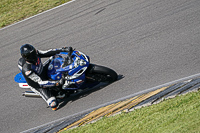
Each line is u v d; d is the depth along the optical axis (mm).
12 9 56219
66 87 27078
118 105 23953
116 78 27594
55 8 49531
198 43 29188
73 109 26938
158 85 25016
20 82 28672
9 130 27203
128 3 42219
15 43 42906
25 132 26000
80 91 29219
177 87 22797
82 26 40844
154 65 28234
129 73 28469
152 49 30891
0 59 40031
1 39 45500
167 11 36844
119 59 31328
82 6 46531
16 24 48906
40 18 47906
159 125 17828
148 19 36656
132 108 22234
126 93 25734
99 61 32250
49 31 42781
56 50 27422
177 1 38312
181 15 35062
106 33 37156
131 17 38438
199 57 27016
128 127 19391
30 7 54125
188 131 15609
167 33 32688
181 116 17812
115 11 41375
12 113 29328
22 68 26484
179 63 27172
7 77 35500
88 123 22734
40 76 26781
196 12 34625
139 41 33094
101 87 28266
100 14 42094
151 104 21656
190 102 19312
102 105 25438
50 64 27469
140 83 26406
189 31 31703
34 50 25703
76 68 26062
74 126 23188
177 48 29578
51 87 28062
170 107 19797
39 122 26984
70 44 37719
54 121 26141
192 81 22828
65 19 44469
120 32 36188
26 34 44344
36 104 29672
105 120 21953
